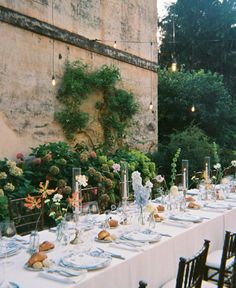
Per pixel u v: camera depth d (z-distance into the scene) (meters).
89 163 6.87
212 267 3.54
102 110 8.52
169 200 4.33
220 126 13.66
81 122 7.63
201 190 5.26
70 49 7.60
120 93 8.84
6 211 5.10
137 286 2.71
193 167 9.62
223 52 17.72
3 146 6.16
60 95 7.36
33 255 2.49
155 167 9.19
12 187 5.43
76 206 3.14
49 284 2.22
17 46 6.39
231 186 5.89
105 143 8.55
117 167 4.05
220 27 17.61
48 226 5.34
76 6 7.77
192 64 18.17
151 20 10.63
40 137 6.91
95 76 8.13
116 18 9.08
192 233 3.47
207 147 10.28
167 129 14.02
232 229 4.36
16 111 6.40
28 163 6.52
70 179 6.48
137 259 2.71
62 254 2.71
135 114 9.74
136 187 3.46
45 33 6.92
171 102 13.40
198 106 13.28
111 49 8.82
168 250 3.09
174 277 3.16
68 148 6.82
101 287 2.38
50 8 7.07
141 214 3.50
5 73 6.17
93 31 8.30
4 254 2.65
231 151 12.25
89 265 2.43
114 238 3.08
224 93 13.62
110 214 4.03
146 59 10.32
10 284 2.17
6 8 6.13
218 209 4.32
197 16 17.97
